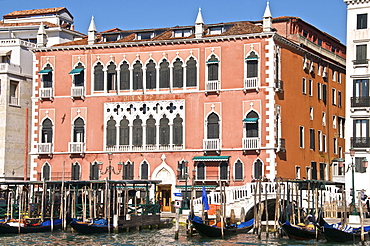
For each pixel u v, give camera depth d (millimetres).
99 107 59250
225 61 56406
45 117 60344
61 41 71750
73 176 59438
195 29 57375
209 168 56375
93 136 59250
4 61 66875
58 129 60031
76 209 52844
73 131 59812
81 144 59156
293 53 59312
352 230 43625
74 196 50844
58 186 56594
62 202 50094
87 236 46625
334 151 67000
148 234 47844
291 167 57750
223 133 56219
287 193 47625
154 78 58188
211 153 56344
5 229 46906
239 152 55656
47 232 48531
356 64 55594
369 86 55438
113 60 59062
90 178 59031
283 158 56531
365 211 51781
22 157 65688
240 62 56031
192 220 44531
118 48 59000
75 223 46938
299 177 59188
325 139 65000
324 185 55750
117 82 58938
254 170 55188
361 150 55031
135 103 58500
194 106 57062
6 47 66062
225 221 46562
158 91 57969
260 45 55562
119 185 56500
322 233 44219
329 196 53500
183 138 57219
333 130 67188
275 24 62719
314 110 62969
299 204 51438
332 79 67875
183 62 57375
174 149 57344
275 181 49625
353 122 55750
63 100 60062
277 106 56000
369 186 54750
